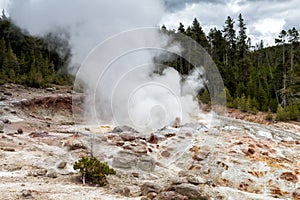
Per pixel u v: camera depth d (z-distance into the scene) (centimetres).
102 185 704
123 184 679
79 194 643
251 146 1003
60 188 681
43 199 604
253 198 735
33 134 1421
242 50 4334
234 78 3400
